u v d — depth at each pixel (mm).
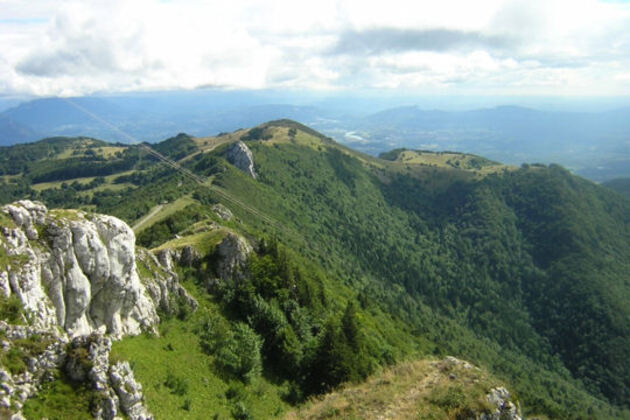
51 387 26312
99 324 40500
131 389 29438
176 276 57438
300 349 57781
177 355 45000
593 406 168500
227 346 50500
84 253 38281
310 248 177875
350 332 63031
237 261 69000
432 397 35500
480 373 40281
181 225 116562
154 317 48781
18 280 31328
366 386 40438
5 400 23500
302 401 49750
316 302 78562
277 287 69625
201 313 56875
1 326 27141
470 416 33906
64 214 39031
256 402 45062
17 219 34031
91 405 26859
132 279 44625
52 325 33219
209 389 42156
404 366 42969
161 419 33281
